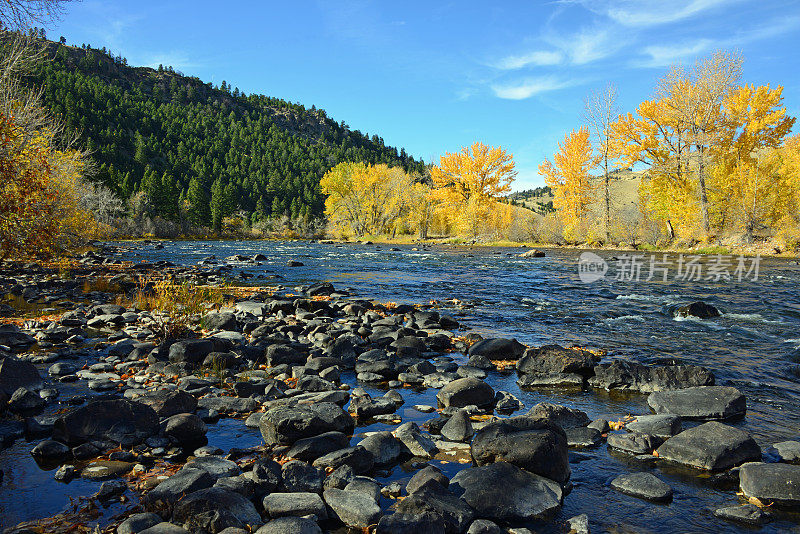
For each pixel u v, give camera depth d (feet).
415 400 21.86
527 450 14.33
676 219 144.66
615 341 32.86
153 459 15.20
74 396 20.29
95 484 13.51
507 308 46.57
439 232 252.01
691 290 59.16
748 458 15.38
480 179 209.56
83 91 514.68
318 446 15.42
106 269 74.84
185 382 22.27
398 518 11.31
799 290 58.29
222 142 629.92
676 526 11.95
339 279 71.82
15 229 43.09
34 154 41.78
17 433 16.67
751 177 128.36
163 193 305.94
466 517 11.94
